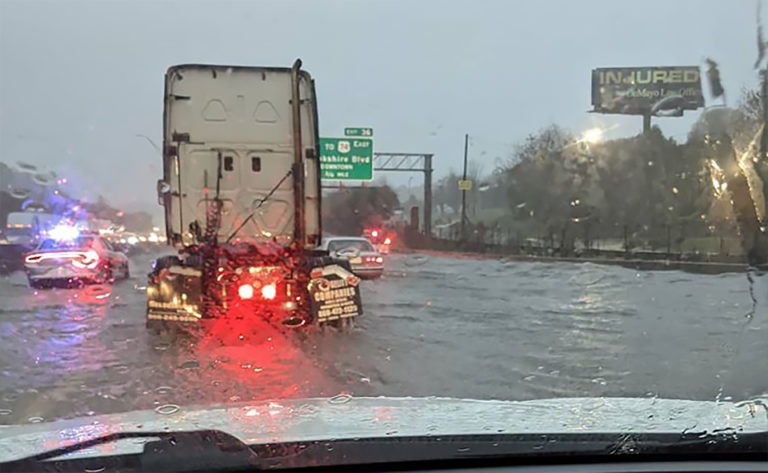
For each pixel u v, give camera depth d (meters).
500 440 2.90
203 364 7.30
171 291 9.06
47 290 15.95
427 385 6.41
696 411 3.59
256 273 9.22
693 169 29.12
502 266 25.41
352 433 3.02
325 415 3.51
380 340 9.10
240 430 3.13
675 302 13.74
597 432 3.00
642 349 8.49
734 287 16.36
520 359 7.84
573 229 35.94
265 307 9.25
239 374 6.80
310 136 9.84
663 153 32.50
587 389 6.23
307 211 9.82
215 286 9.13
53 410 5.31
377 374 6.93
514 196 38.97
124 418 3.56
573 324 10.91
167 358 7.63
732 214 14.29
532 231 37.59
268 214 9.75
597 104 35.50
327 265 9.68
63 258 16.20
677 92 32.53
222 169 9.63
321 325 9.44
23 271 21.52
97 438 2.94
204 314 9.06
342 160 29.12
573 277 20.28
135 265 22.75
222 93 9.66
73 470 2.64
